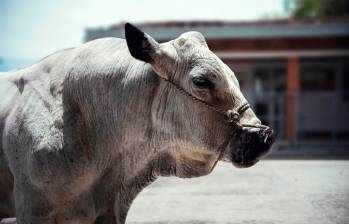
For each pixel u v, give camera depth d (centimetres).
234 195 599
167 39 1330
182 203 562
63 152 247
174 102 239
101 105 258
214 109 229
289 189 630
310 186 646
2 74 313
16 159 258
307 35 1330
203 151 236
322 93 1377
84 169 254
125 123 253
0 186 283
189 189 645
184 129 237
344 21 1382
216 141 232
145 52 231
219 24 1446
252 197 586
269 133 225
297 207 529
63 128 251
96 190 262
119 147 259
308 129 1380
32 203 252
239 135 227
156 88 247
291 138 1272
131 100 249
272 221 474
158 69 236
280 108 1273
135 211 526
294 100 1272
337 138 1372
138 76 249
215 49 1372
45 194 248
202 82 225
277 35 1334
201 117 231
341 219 476
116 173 264
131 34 228
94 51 267
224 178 727
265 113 1317
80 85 259
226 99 229
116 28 1326
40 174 244
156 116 246
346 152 1123
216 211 520
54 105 257
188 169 248
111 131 257
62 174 247
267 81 1566
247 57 1416
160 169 254
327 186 645
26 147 253
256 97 1313
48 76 270
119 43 269
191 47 233
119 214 263
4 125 272
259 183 677
